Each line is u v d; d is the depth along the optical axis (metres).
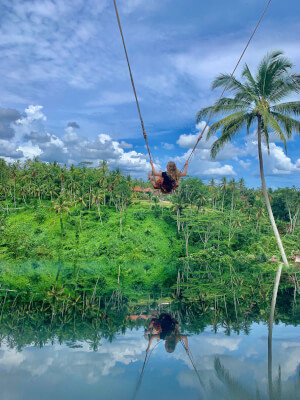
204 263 49.53
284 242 57.56
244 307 13.34
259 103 23.95
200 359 7.05
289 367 6.47
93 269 43.12
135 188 115.62
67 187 103.50
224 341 8.44
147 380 5.87
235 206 93.94
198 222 71.25
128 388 5.51
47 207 97.12
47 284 24.20
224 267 39.97
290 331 9.41
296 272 28.42
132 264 54.84
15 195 109.06
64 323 10.93
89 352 7.61
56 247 74.25
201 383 5.68
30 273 35.12
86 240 77.56
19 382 5.82
